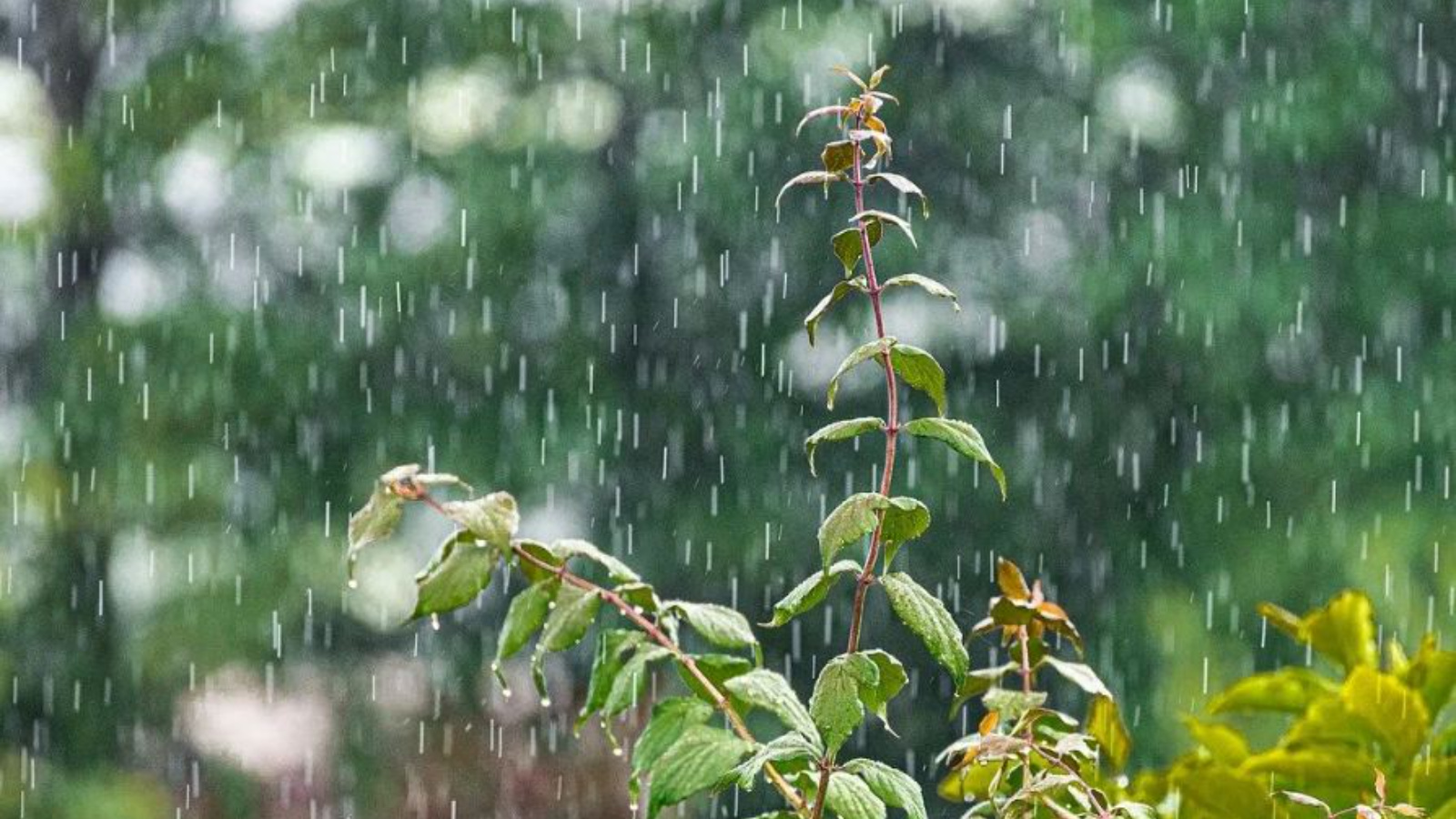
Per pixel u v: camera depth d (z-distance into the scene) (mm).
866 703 2383
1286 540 15258
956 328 16000
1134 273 15500
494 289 16172
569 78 16922
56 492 15828
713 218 15984
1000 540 15594
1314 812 3004
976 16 16562
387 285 16188
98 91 18141
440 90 17172
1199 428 15719
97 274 17312
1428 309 15836
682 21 16625
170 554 16031
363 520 2295
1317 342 15602
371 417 16141
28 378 17359
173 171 17250
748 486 15969
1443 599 14734
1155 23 16047
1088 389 15688
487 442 16094
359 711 15852
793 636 15688
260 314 16141
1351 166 16047
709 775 2260
